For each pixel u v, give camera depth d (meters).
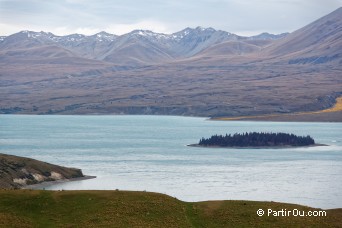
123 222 92.06
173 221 94.50
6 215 93.75
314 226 95.19
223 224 95.56
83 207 98.94
